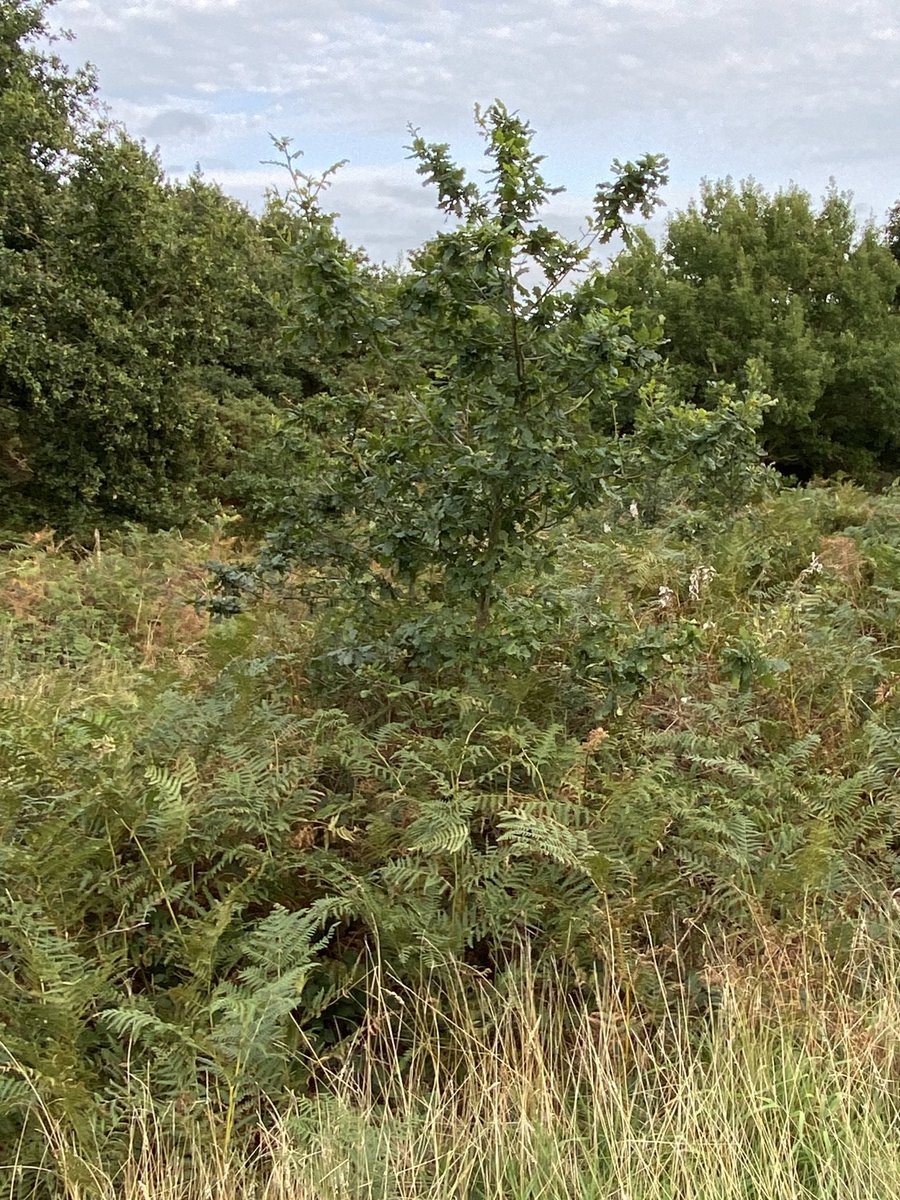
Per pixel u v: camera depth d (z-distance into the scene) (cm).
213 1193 219
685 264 2020
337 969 295
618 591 560
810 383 1823
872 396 1930
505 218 340
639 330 361
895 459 2173
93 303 1225
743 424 431
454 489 383
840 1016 273
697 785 365
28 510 1248
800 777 388
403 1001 278
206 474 1448
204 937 255
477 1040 258
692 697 438
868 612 582
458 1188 225
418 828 301
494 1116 237
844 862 335
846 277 1997
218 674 459
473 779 345
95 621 714
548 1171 229
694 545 653
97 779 301
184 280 1322
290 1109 239
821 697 458
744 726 409
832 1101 247
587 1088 260
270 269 1544
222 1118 235
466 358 362
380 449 402
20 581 801
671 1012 284
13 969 257
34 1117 232
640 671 364
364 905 286
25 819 292
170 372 1305
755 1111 238
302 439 429
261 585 468
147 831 299
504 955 297
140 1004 254
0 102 1284
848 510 879
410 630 385
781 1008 276
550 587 481
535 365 361
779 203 2077
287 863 305
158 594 795
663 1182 228
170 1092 238
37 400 1157
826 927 307
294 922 270
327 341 387
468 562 394
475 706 361
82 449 1252
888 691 464
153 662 627
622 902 291
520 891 302
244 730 354
